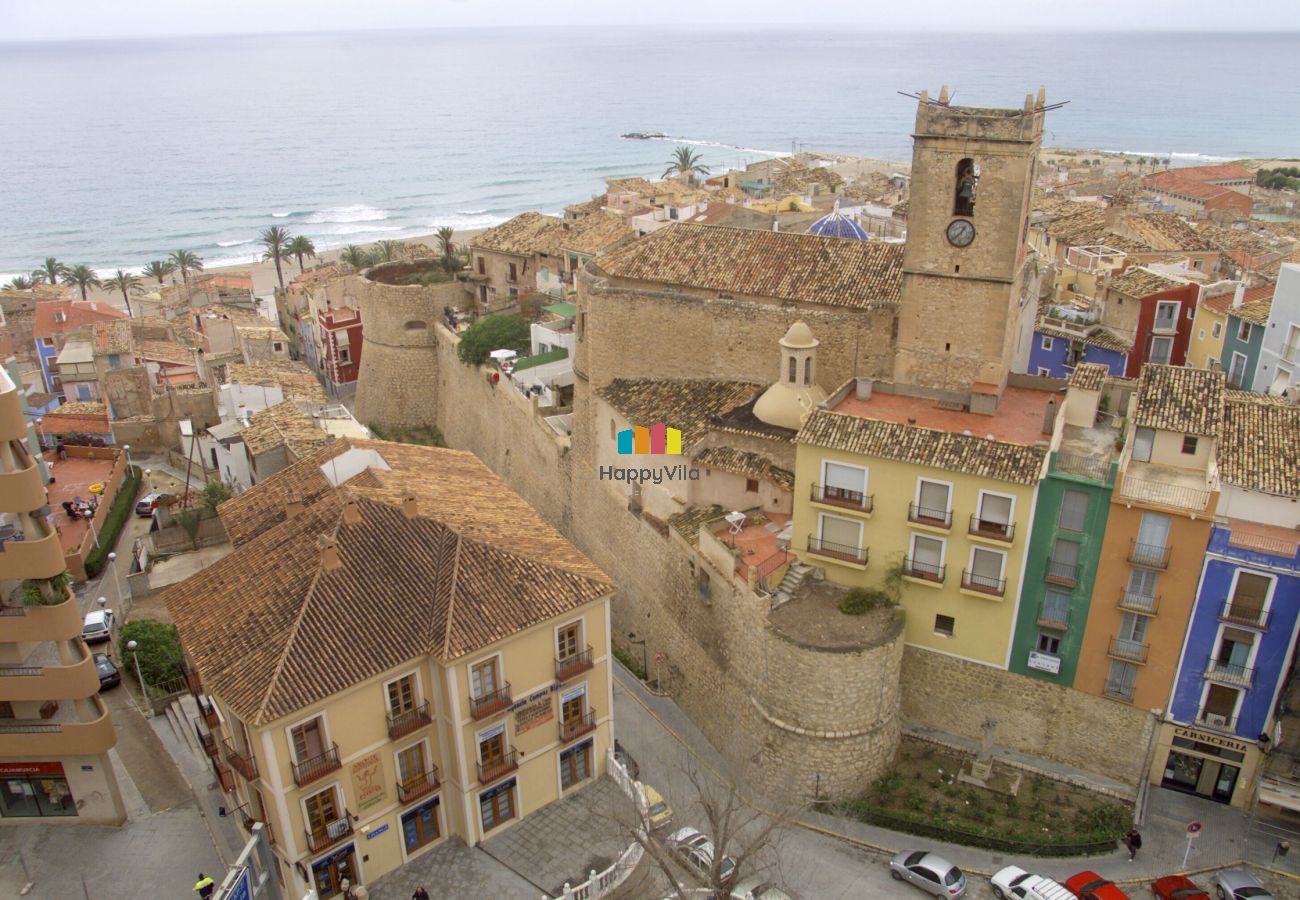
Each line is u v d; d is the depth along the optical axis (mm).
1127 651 42281
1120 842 41312
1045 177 168250
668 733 50469
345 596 35844
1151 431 44000
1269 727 40531
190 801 41969
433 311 89875
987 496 42500
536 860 37594
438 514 40812
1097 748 44562
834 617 44875
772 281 56344
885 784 44500
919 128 46406
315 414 73250
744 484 51969
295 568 37094
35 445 66500
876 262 55688
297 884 34312
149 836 40000
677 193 135625
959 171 47312
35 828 40344
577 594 38312
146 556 62656
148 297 133750
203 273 150750
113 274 178500
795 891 39656
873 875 40719
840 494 45781
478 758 37188
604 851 38031
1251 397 51125
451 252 101688
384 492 41750
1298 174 182375
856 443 44531
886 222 116125
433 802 37719
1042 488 41375
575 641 39062
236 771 35500
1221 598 39844
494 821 39000
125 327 94562
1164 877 38938
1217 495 38656
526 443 71750
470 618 35938
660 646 54875
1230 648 40656
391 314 89500
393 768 36031
